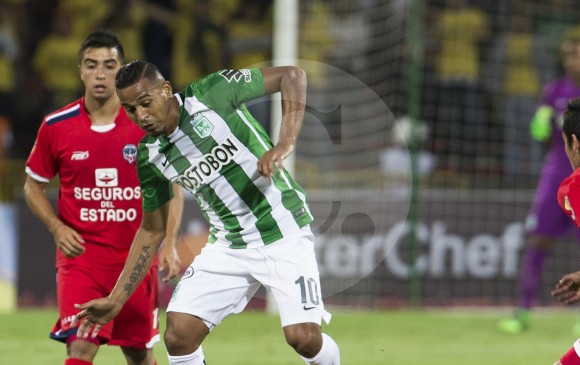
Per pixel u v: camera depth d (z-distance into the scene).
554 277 39.97
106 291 19.70
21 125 51.38
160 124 16.66
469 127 50.38
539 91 51.75
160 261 19.70
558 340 32.28
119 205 19.56
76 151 19.45
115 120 19.50
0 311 37.00
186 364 17.92
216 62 52.62
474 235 39.34
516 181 49.97
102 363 26.83
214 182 17.45
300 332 17.25
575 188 16.53
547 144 49.84
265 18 53.16
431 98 50.16
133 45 51.59
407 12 48.69
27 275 37.84
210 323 17.89
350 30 49.19
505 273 39.47
